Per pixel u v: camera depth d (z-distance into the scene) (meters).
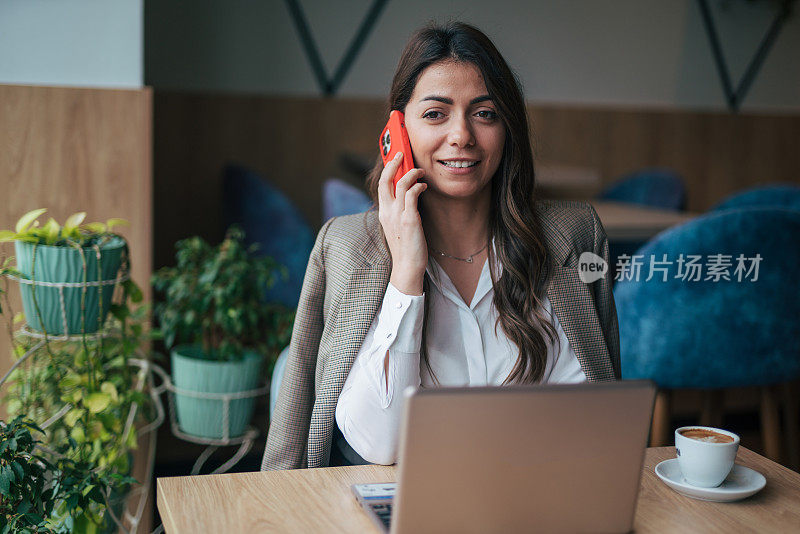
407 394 0.89
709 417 2.60
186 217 4.04
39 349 2.30
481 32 1.41
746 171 5.42
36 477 1.81
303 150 4.27
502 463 0.94
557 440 0.95
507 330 1.43
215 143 4.07
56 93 2.50
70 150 2.53
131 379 2.47
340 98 4.31
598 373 1.46
